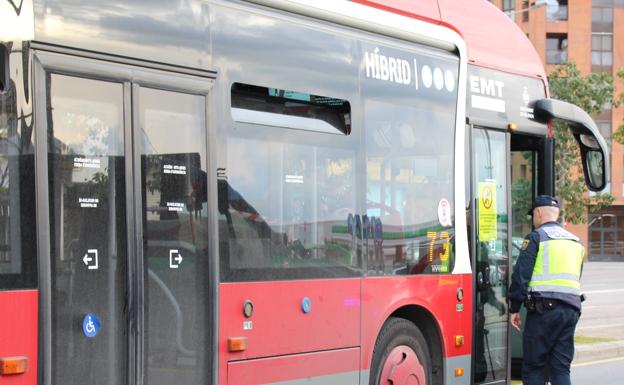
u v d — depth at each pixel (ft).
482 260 25.67
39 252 14.58
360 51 21.79
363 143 21.68
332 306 20.39
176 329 16.81
